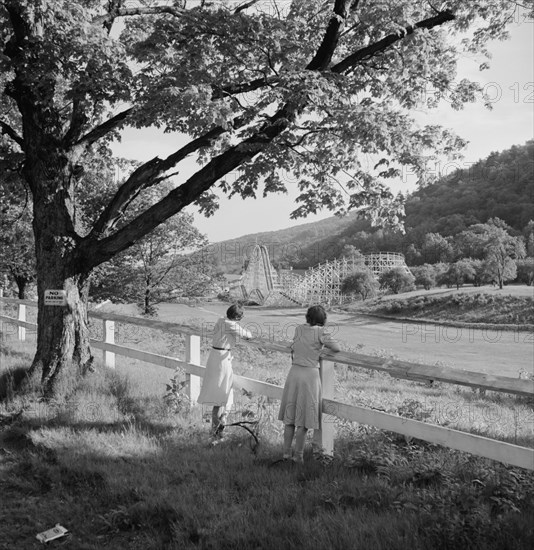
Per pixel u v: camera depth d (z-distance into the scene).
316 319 5.79
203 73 8.84
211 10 9.23
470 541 3.68
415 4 10.12
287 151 10.50
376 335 57.69
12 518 4.74
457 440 4.64
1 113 12.12
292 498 4.66
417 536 3.78
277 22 9.15
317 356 5.75
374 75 11.48
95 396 8.40
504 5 10.33
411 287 109.81
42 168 10.00
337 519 4.11
